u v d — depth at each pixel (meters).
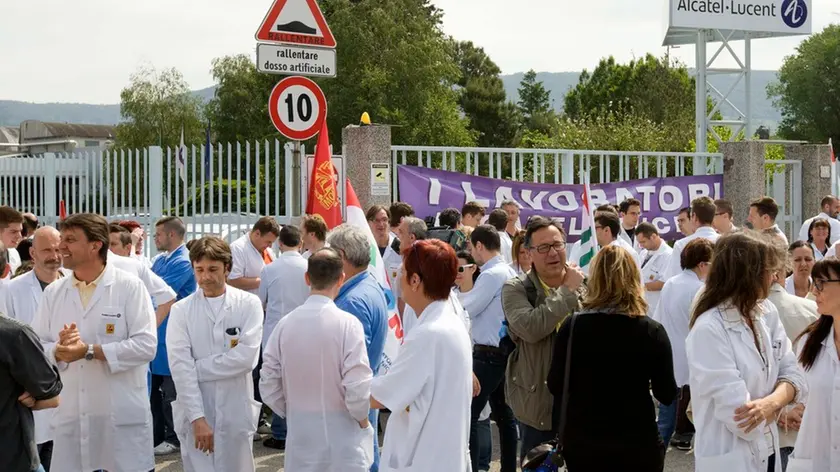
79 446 4.98
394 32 38.03
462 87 62.41
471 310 6.20
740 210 13.87
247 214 11.17
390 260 8.63
